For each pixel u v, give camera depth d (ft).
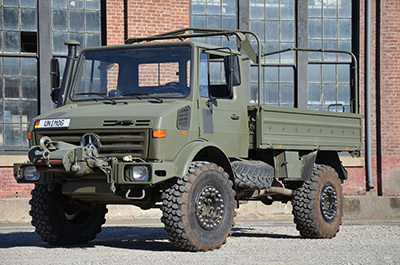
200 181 34.53
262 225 60.64
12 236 46.96
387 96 76.74
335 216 45.34
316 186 44.09
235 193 36.50
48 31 72.38
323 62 77.66
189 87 36.19
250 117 40.27
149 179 32.73
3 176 68.49
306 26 77.30
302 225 43.86
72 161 32.81
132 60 37.86
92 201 37.93
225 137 38.04
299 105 76.69
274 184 44.06
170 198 33.83
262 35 76.84
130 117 34.01
